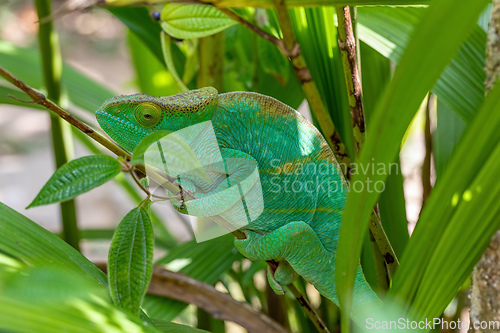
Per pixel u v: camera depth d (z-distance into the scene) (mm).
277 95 781
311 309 635
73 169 486
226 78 866
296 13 651
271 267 630
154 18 668
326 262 613
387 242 622
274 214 618
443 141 707
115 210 1958
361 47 701
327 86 668
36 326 438
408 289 542
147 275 501
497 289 533
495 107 486
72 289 428
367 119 693
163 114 594
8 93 716
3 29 3174
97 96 927
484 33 633
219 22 595
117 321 467
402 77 462
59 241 530
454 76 625
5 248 499
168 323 583
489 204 507
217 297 703
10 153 2365
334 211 622
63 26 3350
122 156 520
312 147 618
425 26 453
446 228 522
